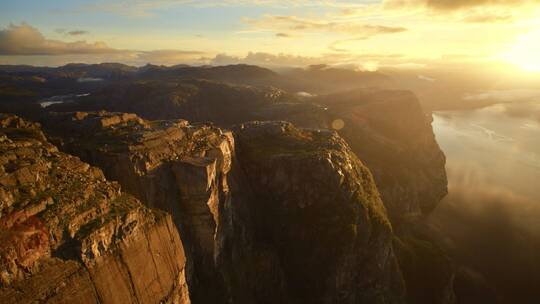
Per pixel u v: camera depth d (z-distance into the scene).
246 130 140.38
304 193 116.00
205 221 85.06
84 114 100.38
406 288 134.88
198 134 101.00
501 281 163.00
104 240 53.34
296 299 106.69
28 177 52.81
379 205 133.50
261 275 101.06
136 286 56.31
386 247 119.50
